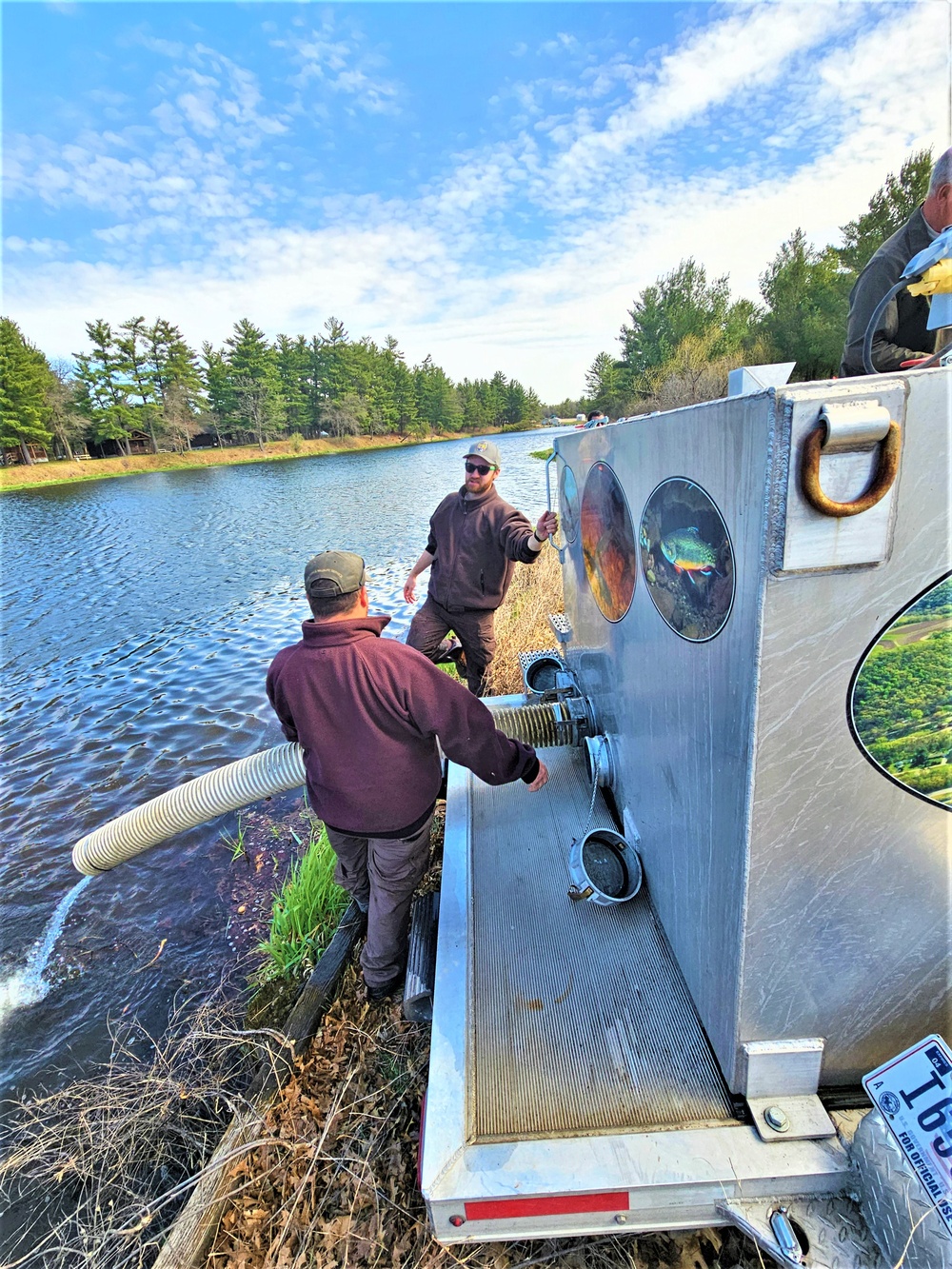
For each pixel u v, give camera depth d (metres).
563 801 2.41
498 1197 1.16
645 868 1.87
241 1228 1.61
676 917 1.57
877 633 0.94
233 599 10.90
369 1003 2.21
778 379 1.08
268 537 16.78
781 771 1.02
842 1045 1.26
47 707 6.56
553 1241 1.47
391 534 15.62
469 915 1.86
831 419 0.79
